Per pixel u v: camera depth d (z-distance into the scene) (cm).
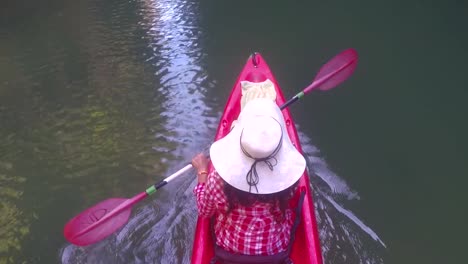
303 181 261
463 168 340
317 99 445
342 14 718
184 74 525
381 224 292
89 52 614
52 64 580
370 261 267
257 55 412
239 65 543
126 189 334
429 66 509
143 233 294
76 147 393
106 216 251
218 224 207
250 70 395
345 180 329
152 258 277
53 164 372
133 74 534
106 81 521
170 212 309
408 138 378
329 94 455
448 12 686
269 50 587
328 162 348
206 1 853
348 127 394
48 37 689
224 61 558
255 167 175
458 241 279
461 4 713
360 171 339
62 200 330
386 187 323
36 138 412
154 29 699
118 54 603
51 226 307
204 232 229
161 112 439
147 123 421
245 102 323
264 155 173
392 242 279
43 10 843
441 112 415
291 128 328
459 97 439
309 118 410
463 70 494
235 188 179
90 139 404
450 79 476
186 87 490
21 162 378
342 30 645
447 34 601
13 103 481
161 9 807
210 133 398
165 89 489
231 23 712
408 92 454
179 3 847
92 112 451
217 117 425
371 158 353
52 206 325
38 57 607
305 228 233
